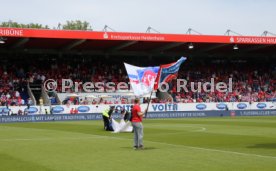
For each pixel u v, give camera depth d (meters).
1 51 63.19
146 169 14.83
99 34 55.94
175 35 58.94
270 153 18.62
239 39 60.81
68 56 66.75
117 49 64.56
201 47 66.50
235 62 73.88
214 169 14.64
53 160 16.95
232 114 62.19
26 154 18.84
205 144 22.58
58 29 55.41
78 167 15.32
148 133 30.44
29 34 53.16
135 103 20.17
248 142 23.55
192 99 63.56
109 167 15.27
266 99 66.56
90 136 28.14
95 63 67.50
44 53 65.00
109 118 33.22
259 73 72.25
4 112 53.31
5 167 15.48
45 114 53.34
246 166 15.16
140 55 69.12
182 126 38.50
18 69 63.22
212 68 71.62
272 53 73.12
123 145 22.22
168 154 18.42
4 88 59.25
